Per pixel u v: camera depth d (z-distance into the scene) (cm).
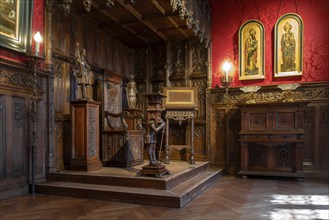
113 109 716
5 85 475
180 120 736
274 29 727
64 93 615
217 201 448
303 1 706
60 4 595
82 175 514
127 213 383
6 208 407
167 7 635
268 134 657
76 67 582
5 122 475
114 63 808
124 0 596
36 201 448
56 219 358
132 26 733
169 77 838
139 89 873
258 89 736
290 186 574
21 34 513
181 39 830
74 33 655
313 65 695
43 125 554
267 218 363
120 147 616
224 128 771
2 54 482
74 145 561
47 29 571
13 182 486
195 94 723
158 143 823
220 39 789
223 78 750
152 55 865
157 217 366
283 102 646
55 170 567
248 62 754
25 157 513
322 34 689
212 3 798
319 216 372
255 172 670
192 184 502
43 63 564
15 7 502
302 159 639
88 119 558
